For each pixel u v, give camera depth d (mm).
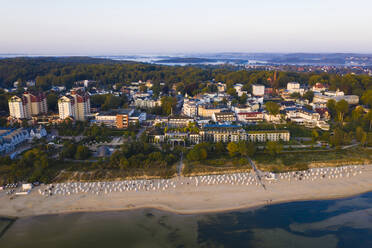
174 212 176250
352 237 155875
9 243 149625
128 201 187125
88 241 151500
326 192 198500
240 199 189375
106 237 154250
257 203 185250
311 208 180750
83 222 166750
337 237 156000
